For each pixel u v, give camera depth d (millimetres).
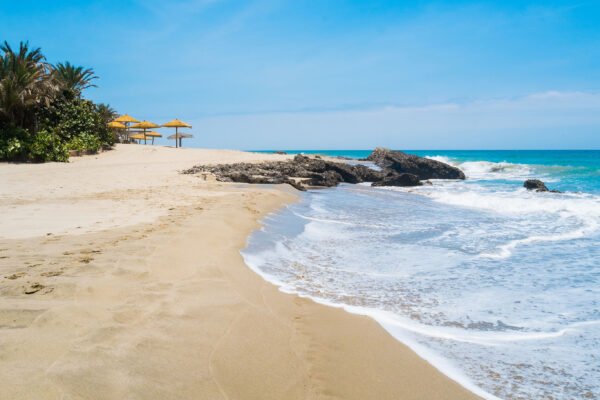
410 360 3393
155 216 8570
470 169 37781
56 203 10078
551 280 5562
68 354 2826
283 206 12195
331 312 4320
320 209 12289
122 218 8227
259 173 20062
